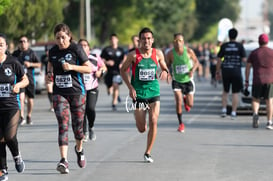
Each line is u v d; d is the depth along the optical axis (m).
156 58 22.50
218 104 47.50
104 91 65.00
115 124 34.72
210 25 194.38
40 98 56.81
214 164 22.20
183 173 20.59
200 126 33.47
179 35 30.53
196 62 31.02
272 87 32.31
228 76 36.69
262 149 25.61
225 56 36.62
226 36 63.69
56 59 20.58
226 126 33.53
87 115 27.86
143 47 22.44
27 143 27.92
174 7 152.62
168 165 22.05
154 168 21.52
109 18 140.38
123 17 141.75
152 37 22.45
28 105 35.97
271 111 32.38
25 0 61.66
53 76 20.80
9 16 58.66
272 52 32.38
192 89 31.14
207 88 67.56
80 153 21.34
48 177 20.20
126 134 30.45
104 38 142.00
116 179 19.75
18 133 31.61
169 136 29.42
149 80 22.42
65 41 20.48
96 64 27.81
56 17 66.56
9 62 19.52
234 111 37.09
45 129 33.25
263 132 31.03
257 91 32.50
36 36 66.44
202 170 21.09
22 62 35.50
